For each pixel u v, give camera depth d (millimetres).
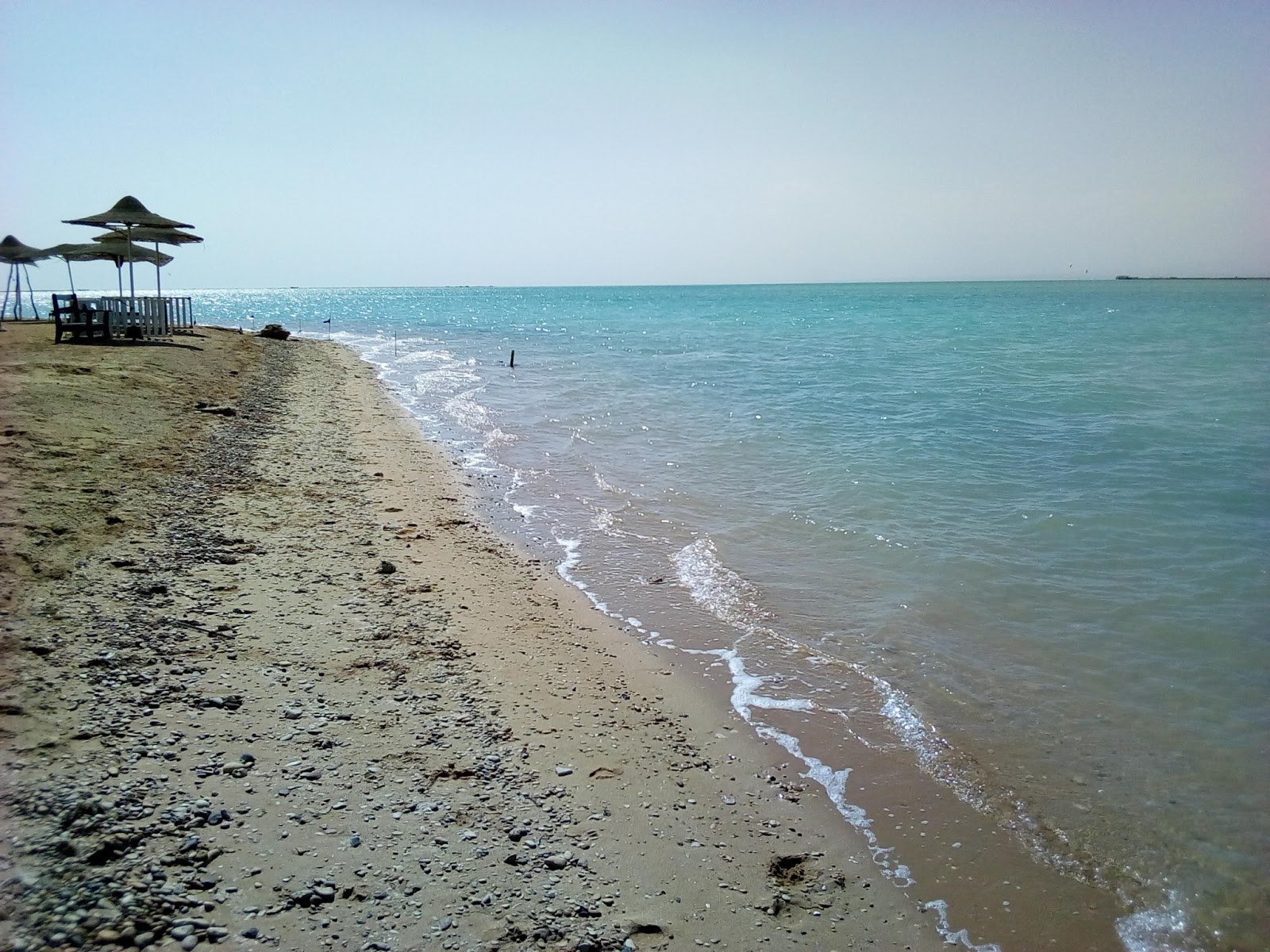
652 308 110562
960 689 7172
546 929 3959
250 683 5926
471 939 3809
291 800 4637
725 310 99250
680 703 6871
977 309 91188
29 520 8242
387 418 20062
